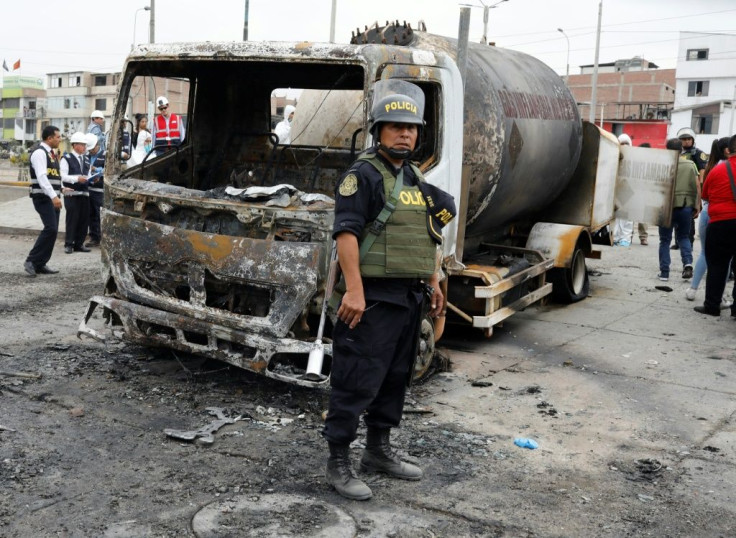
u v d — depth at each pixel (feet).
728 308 27.76
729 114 191.52
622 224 44.37
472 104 20.16
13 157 122.52
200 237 15.85
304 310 15.21
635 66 314.14
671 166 29.53
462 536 11.25
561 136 25.03
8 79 386.93
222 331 15.88
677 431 15.99
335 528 11.25
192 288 16.16
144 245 16.57
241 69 19.54
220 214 15.99
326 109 21.04
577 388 18.61
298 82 20.08
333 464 12.37
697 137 195.62
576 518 11.99
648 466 14.10
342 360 12.05
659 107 261.85
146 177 19.17
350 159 18.33
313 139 21.22
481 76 21.06
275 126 21.40
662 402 17.79
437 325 18.78
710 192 25.81
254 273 15.37
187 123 20.27
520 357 21.15
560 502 12.52
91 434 14.40
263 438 14.51
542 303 26.16
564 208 28.04
